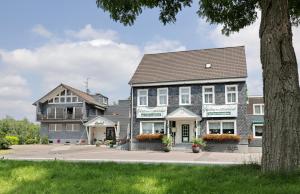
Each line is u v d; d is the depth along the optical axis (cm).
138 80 3725
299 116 852
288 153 825
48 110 5738
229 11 1243
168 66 3816
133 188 733
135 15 1102
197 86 3541
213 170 936
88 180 842
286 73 860
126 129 5191
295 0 1155
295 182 742
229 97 3425
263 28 906
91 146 4497
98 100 6247
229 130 3391
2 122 6781
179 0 1181
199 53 3866
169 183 770
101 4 1073
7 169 1045
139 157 2484
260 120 3953
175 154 2917
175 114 3478
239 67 3497
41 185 797
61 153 3125
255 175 832
